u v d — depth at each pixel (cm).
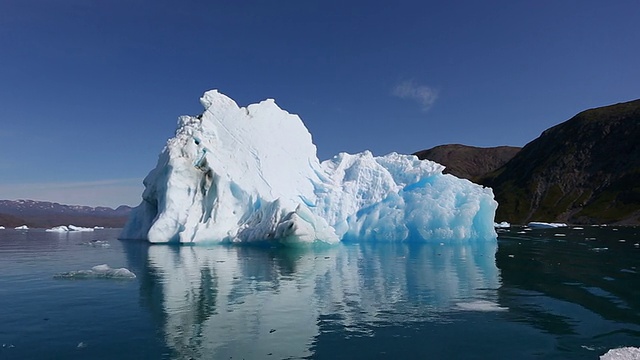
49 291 1197
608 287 1252
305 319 921
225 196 2722
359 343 777
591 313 970
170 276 1432
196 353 727
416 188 2983
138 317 934
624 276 1438
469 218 2659
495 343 779
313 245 2442
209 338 799
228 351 736
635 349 718
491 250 2311
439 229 2672
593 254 2108
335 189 2997
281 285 1279
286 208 2509
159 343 773
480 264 1734
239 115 3086
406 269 1590
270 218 2484
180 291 1193
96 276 1413
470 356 720
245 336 811
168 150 2902
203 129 2909
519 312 979
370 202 2972
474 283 1316
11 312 976
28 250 2392
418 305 1041
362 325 880
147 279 1378
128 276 1402
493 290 1212
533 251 2250
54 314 956
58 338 799
